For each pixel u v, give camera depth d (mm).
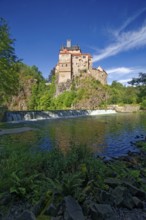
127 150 18500
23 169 8805
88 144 20922
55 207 6152
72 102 109125
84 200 6602
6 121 47469
